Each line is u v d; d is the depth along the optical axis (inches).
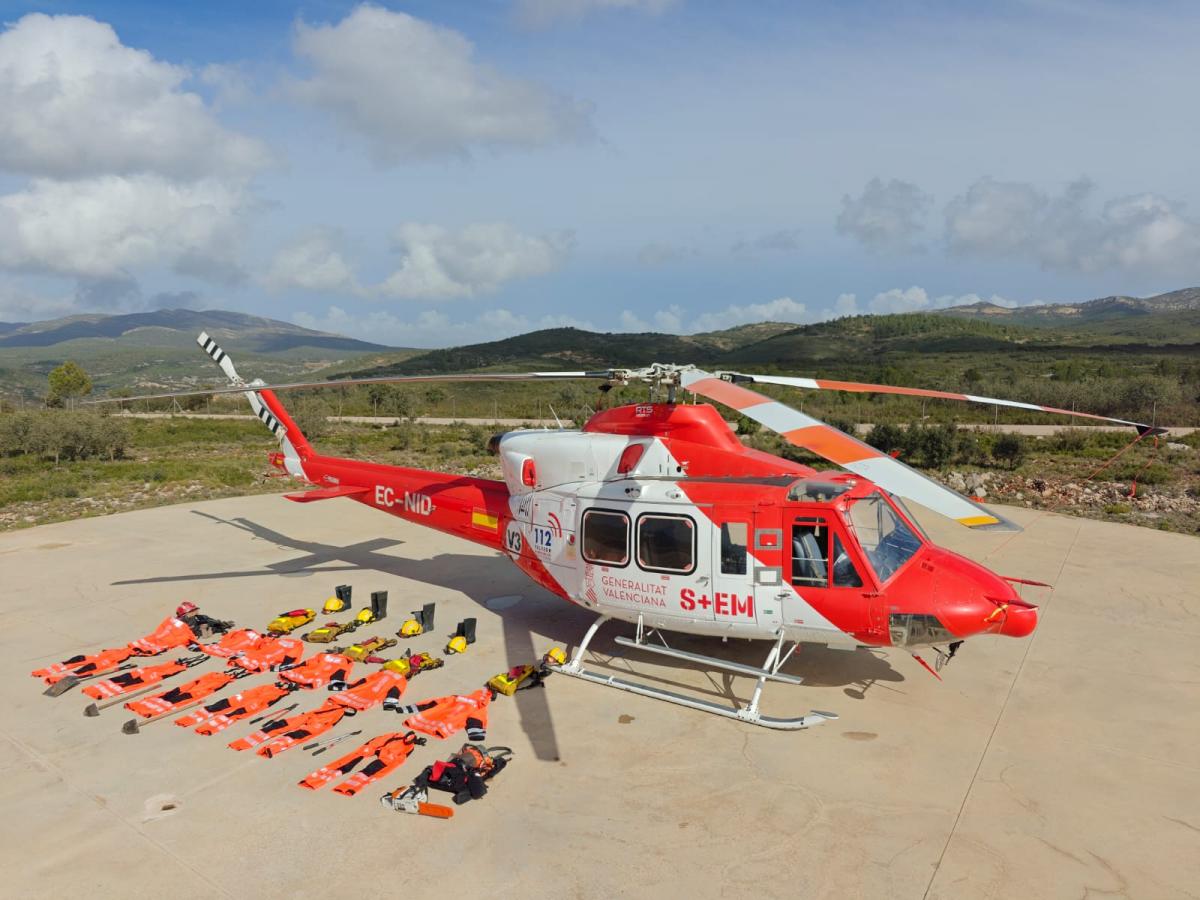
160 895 196.9
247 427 1635.1
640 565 323.9
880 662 354.3
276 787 247.0
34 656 358.6
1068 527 631.2
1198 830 225.1
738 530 305.1
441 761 257.8
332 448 1264.8
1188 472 895.7
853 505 298.5
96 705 301.3
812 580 295.6
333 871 206.2
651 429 339.9
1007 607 282.5
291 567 515.8
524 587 475.5
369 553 557.3
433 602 441.7
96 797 241.9
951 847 216.7
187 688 315.0
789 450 1114.7
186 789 246.2
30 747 274.1
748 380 307.9
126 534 613.9
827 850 215.5
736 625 309.6
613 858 211.9
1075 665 350.3
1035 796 243.4
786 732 286.0
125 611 421.1
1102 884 201.0
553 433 375.2
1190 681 332.8
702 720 296.5
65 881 202.1
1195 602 438.0
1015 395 1979.6
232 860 210.8
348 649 354.0
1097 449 1077.8
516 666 345.1
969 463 991.6
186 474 920.3
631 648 371.9
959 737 282.8
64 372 3774.6
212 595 451.2
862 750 273.0
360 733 282.2
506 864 209.3
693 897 196.1
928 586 288.0
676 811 234.8
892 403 2011.6
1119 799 241.8
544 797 242.1
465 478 420.8
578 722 294.5
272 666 340.5
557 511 354.9
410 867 207.9
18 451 1094.4
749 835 222.5
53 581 478.9
